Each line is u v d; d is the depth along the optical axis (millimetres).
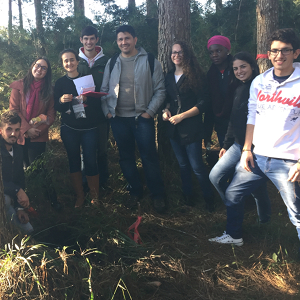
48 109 3512
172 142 3447
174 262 2482
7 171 2740
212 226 3158
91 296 1887
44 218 3154
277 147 2309
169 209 3570
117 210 3398
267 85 2346
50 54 6598
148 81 3350
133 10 7047
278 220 3105
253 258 2598
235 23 6848
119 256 2557
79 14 7023
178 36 4062
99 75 3570
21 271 1897
